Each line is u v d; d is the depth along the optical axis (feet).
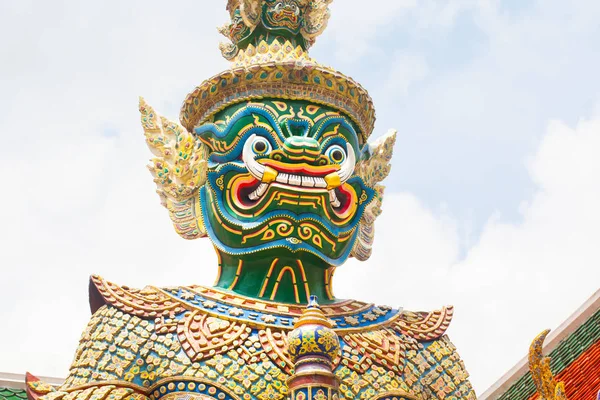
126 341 38.27
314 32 45.96
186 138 43.14
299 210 40.93
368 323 41.42
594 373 51.08
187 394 37.04
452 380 41.52
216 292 40.78
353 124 43.45
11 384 50.98
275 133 41.29
